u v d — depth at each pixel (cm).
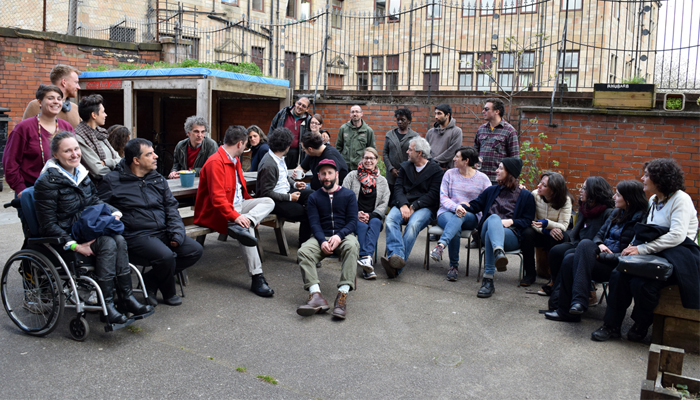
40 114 418
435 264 581
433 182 554
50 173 352
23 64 1062
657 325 380
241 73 948
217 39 1725
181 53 1256
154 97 1170
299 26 1802
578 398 299
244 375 316
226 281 500
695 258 365
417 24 1659
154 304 410
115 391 293
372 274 512
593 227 456
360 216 519
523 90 869
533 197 505
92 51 1148
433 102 872
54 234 351
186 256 435
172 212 432
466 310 439
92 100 459
